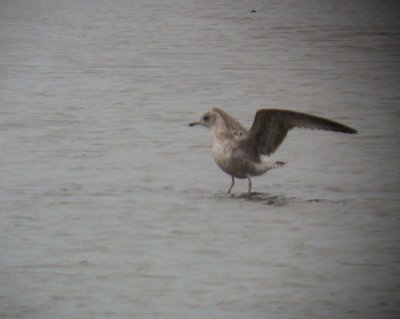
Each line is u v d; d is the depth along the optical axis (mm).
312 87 29234
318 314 12312
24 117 24516
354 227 15367
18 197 16953
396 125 23469
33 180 18141
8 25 45594
